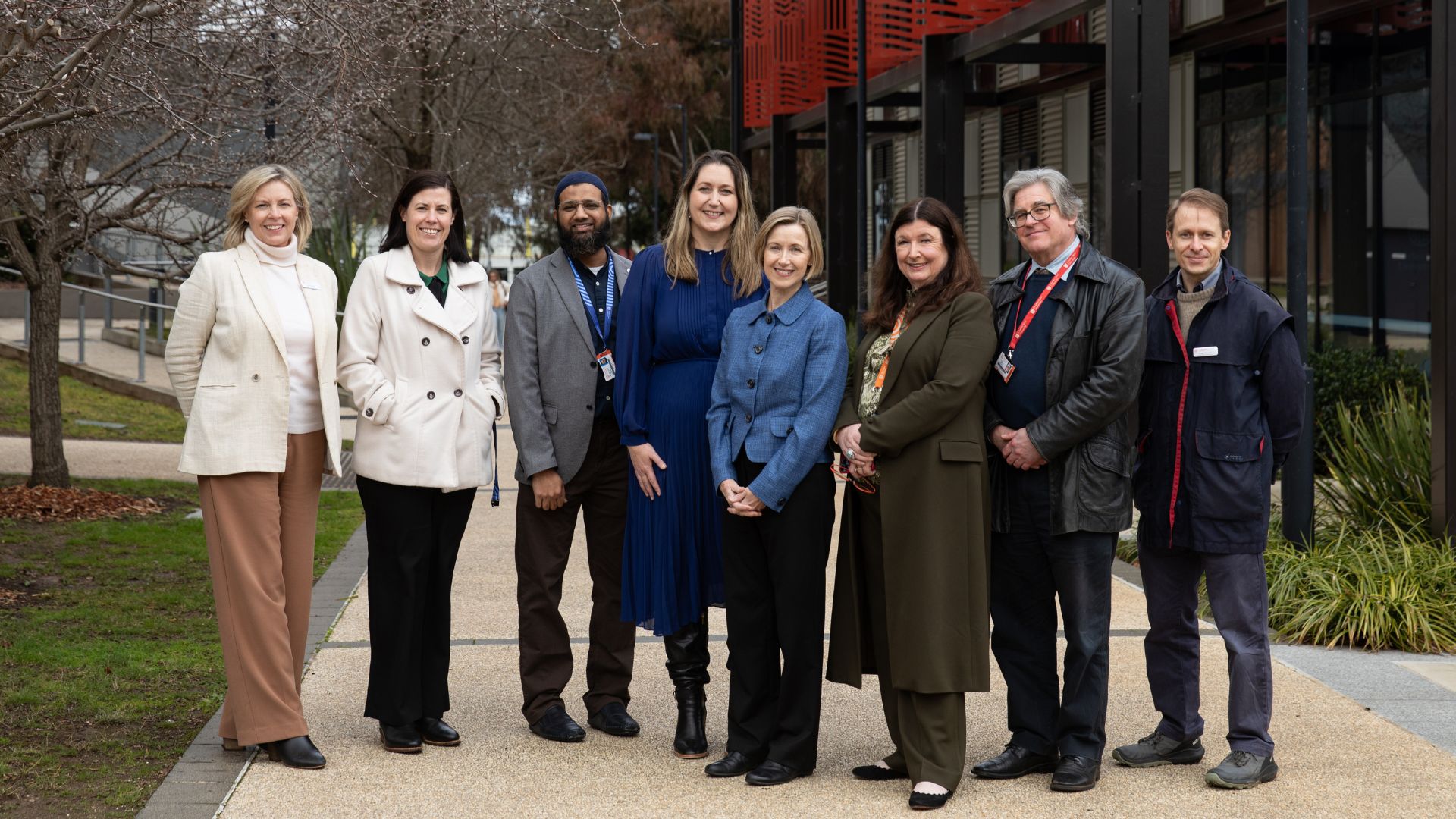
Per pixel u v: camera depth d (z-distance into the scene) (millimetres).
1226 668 5801
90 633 6500
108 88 7461
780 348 4520
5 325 24312
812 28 17188
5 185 8977
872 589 4516
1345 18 13156
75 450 13945
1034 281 4438
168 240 9891
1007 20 11422
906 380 4352
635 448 4793
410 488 4812
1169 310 4547
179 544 8883
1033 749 4500
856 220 17594
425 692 4883
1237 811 4141
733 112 21641
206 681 5680
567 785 4461
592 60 31859
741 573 4566
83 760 4676
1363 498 7852
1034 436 4281
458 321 4926
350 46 8820
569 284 5125
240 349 4617
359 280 4906
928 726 4293
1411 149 12172
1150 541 4586
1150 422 4586
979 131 21484
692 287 4848
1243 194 15000
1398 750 4715
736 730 4598
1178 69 16219
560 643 5105
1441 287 7254
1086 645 4367
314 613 6984
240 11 8344
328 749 4836
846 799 4320
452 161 25953
